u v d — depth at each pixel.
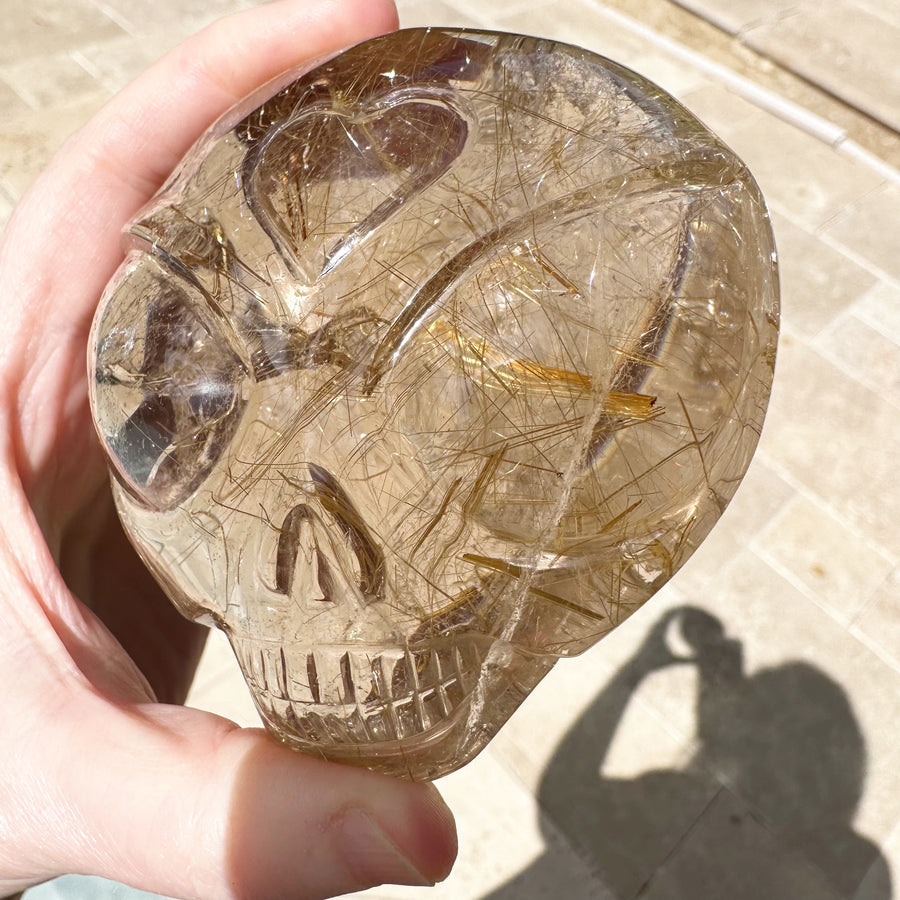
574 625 0.12
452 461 0.11
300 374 0.11
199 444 0.11
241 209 0.11
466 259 0.11
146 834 0.12
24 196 0.17
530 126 0.11
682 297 0.11
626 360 0.11
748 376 0.12
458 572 0.11
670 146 0.11
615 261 0.11
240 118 0.12
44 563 0.15
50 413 0.17
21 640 0.14
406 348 0.11
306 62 0.13
